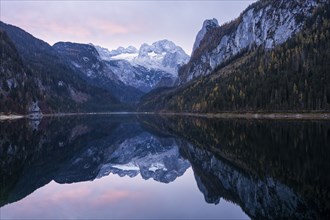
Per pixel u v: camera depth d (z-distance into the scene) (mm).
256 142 74125
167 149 89625
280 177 41719
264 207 31969
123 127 166500
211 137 97375
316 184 37438
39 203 34500
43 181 46062
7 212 31203
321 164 47062
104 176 51312
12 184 43594
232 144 76375
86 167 59812
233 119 179875
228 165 54219
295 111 165000
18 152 72625
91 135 123812
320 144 64750
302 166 46375
